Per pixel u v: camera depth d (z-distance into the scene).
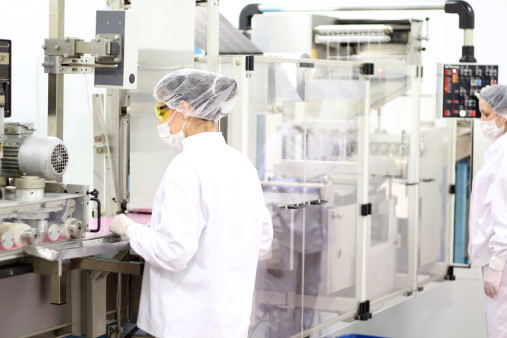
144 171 2.65
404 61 3.85
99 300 2.40
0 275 1.90
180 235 1.95
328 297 3.21
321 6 4.07
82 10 3.20
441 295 4.37
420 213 3.85
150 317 2.09
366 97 3.35
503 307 2.95
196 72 2.10
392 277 3.67
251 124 2.63
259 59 2.63
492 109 3.17
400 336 4.47
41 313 2.32
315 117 3.04
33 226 1.95
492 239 2.93
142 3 2.61
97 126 2.63
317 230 3.11
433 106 3.90
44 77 3.09
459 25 3.94
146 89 2.62
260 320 2.80
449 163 4.07
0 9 2.94
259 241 2.13
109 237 2.14
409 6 3.98
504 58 4.14
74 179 2.96
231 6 4.44
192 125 2.14
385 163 3.54
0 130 1.95
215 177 2.03
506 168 2.86
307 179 3.04
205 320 2.04
